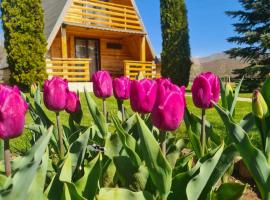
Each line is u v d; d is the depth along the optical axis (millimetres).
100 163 1480
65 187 1271
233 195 1602
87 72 17516
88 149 2162
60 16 16453
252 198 2848
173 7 21906
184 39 21969
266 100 1560
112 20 19469
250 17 20016
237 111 8961
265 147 1570
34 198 1271
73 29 17953
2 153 1836
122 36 20203
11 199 1132
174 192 1550
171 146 2006
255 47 19594
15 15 15094
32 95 2865
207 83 1917
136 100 1849
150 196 1382
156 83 1849
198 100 1958
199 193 1443
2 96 1379
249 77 19094
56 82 2053
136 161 1672
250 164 1446
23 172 1146
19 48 15023
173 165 1970
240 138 1438
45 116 2334
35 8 15281
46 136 1190
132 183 1609
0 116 1354
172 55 21906
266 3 19359
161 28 22328
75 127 2502
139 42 20125
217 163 1571
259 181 1438
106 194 1303
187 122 2205
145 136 1383
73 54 19312
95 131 2436
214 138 2330
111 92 2537
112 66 20703
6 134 1374
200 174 1424
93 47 20125
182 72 21984
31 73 15125
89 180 1478
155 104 1495
